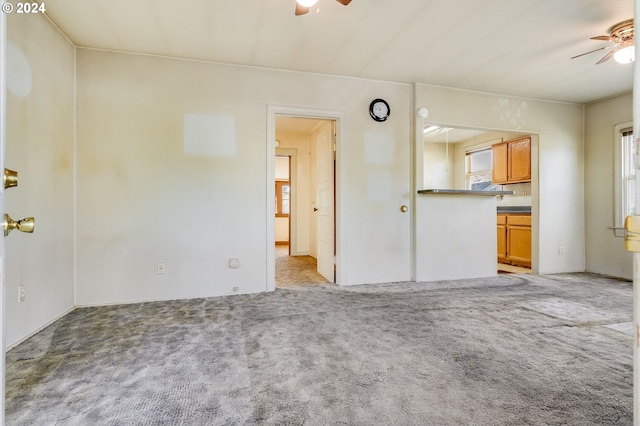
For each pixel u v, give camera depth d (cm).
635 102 58
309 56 327
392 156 397
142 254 315
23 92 221
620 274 433
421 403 146
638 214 58
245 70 346
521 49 313
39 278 239
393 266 398
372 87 389
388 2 241
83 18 256
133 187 313
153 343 213
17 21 214
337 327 242
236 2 239
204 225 332
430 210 407
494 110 434
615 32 273
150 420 134
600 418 136
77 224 298
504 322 253
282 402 147
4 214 85
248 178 346
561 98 452
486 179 673
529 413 139
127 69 312
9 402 147
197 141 331
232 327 243
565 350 202
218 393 154
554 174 464
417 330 236
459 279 414
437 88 408
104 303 305
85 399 149
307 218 649
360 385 161
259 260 349
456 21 266
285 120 549
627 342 214
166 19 260
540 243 457
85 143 301
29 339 220
